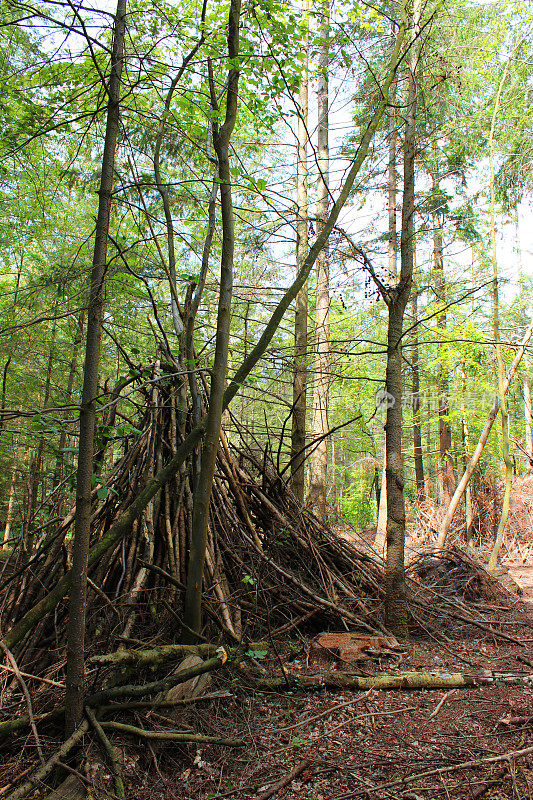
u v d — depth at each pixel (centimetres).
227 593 436
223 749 292
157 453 479
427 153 998
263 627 450
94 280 287
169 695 314
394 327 527
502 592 695
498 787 253
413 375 1271
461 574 695
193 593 359
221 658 343
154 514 447
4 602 383
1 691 302
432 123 855
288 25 425
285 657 418
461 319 1043
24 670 332
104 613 375
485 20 811
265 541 521
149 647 357
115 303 565
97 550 320
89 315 282
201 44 416
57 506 465
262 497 538
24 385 888
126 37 473
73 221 981
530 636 525
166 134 495
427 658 441
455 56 642
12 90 427
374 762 280
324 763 281
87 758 262
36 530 438
